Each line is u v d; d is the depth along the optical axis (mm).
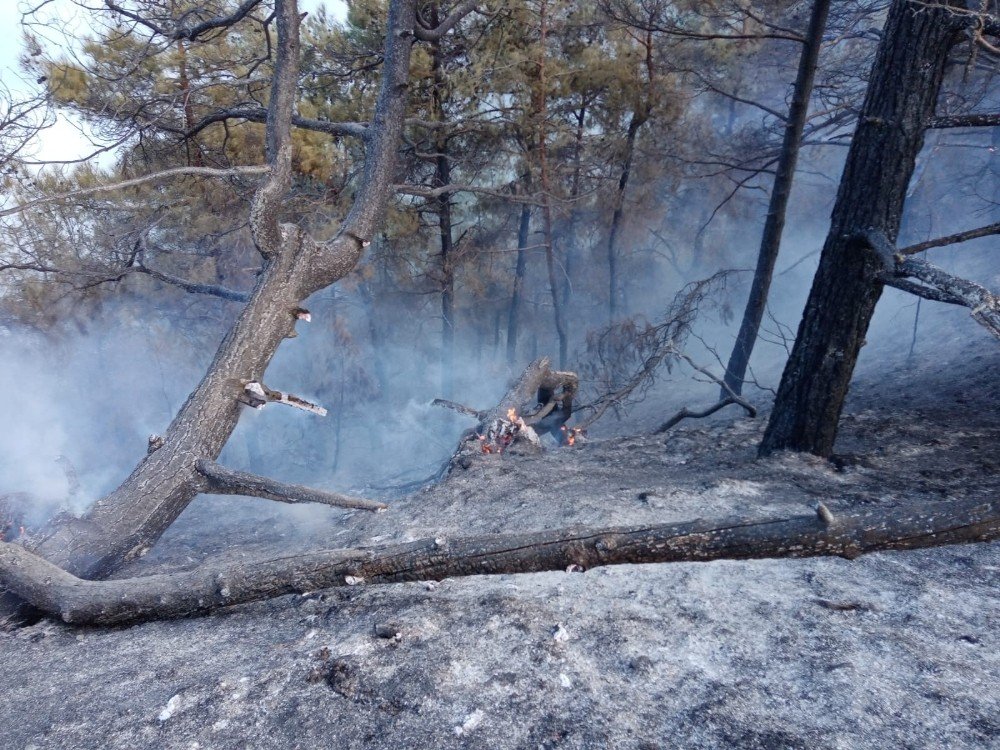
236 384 5598
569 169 13133
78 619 3896
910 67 5266
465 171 12773
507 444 7777
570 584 3570
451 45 11383
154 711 2738
